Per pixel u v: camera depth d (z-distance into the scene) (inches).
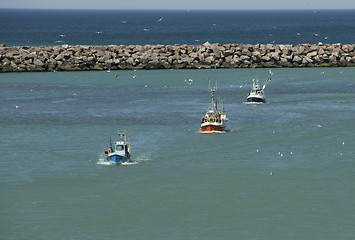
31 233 2834.6
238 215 3019.2
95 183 3513.8
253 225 2901.1
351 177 3592.5
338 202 3184.1
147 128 4970.5
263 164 3870.6
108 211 3085.6
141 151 4217.5
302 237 2773.1
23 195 3312.0
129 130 4899.1
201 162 3924.7
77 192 3358.8
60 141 4520.2
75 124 5147.6
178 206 3142.2
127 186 3454.7
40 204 3179.1
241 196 3277.6
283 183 3484.3
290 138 4579.2
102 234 2819.9
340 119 5300.2
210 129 4773.6
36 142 4488.2
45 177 3627.0
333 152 4158.5
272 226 2888.8
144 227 2888.8
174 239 2758.4
